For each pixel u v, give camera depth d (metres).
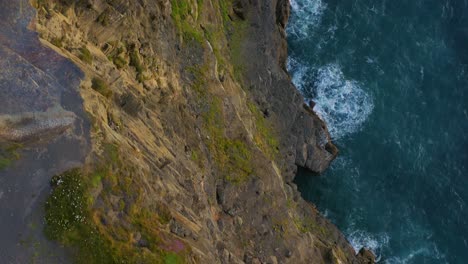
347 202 56.62
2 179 26.70
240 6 53.22
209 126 43.50
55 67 29.27
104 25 33.69
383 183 58.34
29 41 29.14
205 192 39.22
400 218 57.59
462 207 59.31
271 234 44.16
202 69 44.69
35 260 26.19
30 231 26.50
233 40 51.97
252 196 43.97
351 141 58.81
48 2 30.67
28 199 26.86
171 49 41.88
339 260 49.34
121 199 29.00
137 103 34.28
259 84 52.34
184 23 44.75
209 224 36.66
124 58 35.47
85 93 29.77
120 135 31.44
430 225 58.00
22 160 27.27
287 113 53.44
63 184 27.38
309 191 55.88
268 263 42.28
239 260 38.28
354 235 55.97
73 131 28.61
